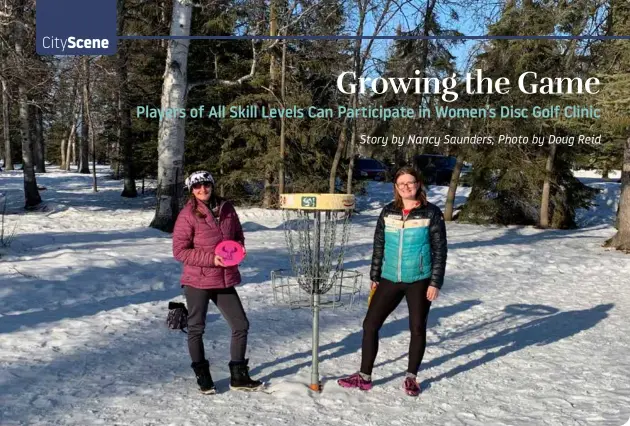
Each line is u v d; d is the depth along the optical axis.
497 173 21.56
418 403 4.46
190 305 4.47
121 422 3.89
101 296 7.60
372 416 4.16
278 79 22.56
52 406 4.13
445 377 5.11
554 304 8.41
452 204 22.30
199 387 4.54
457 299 8.58
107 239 12.73
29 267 8.53
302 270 5.19
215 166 23.78
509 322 7.28
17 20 17.22
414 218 4.61
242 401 4.35
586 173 42.62
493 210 21.39
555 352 5.95
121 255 9.91
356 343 6.04
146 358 5.31
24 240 11.49
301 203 4.50
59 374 4.79
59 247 10.94
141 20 24.25
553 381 5.04
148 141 25.31
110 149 34.16
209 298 4.57
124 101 25.41
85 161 44.69
